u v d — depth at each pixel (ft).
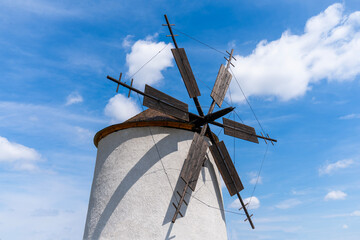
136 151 32.78
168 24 34.73
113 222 30.66
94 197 33.45
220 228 32.96
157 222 30.09
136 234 29.66
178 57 34.35
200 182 33.17
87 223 32.86
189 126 34.09
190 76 34.53
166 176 31.76
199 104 34.47
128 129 34.01
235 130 36.63
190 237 30.35
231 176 35.73
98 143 37.37
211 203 33.17
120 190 31.73
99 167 34.73
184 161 32.42
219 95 36.81
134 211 30.53
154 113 36.01
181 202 30.01
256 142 38.14
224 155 35.68
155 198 30.91
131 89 29.55
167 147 32.81
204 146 33.45
